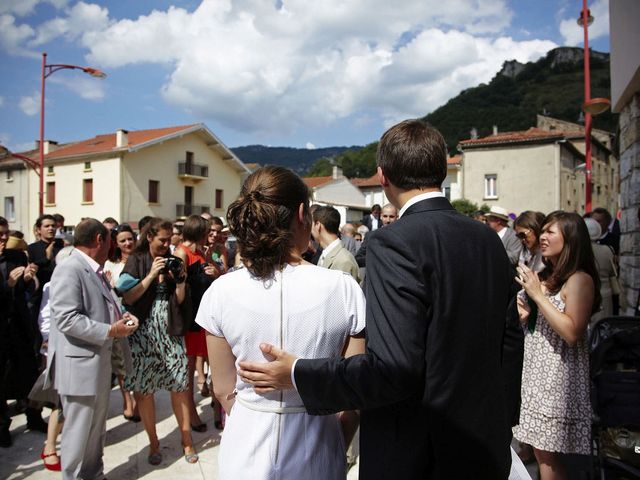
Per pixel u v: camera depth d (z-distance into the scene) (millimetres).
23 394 3777
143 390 3285
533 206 27422
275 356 1315
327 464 1415
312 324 1375
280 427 1378
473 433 1261
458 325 1259
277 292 1395
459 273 1286
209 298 1484
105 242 3002
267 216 1397
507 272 1472
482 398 1291
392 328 1192
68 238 5609
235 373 1509
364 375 1188
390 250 1282
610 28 5418
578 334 2277
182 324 3254
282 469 1354
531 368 2510
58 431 3318
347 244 6840
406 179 1469
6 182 31906
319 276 1440
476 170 28969
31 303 4414
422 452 1257
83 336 2689
